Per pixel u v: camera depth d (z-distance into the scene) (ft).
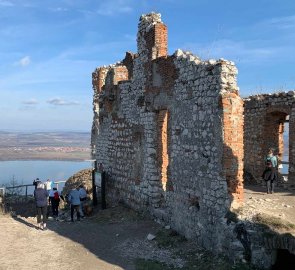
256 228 32.12
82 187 57.52
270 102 60.34
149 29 49.44
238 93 35.81
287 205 41.52
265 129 61.52
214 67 36.01
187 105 40.68
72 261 36.70
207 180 37.04
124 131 57.06
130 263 35.78
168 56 44.57
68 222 52.13
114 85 60.44
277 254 32.22
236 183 34.96
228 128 34.91
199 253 36.24
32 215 57.52
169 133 44.65
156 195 48.73
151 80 48.85
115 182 59.57
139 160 52.26
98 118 72.79
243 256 32.04
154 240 41.47
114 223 49.37
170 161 44.32
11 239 43.65
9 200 68.90
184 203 41.09
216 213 35.40
